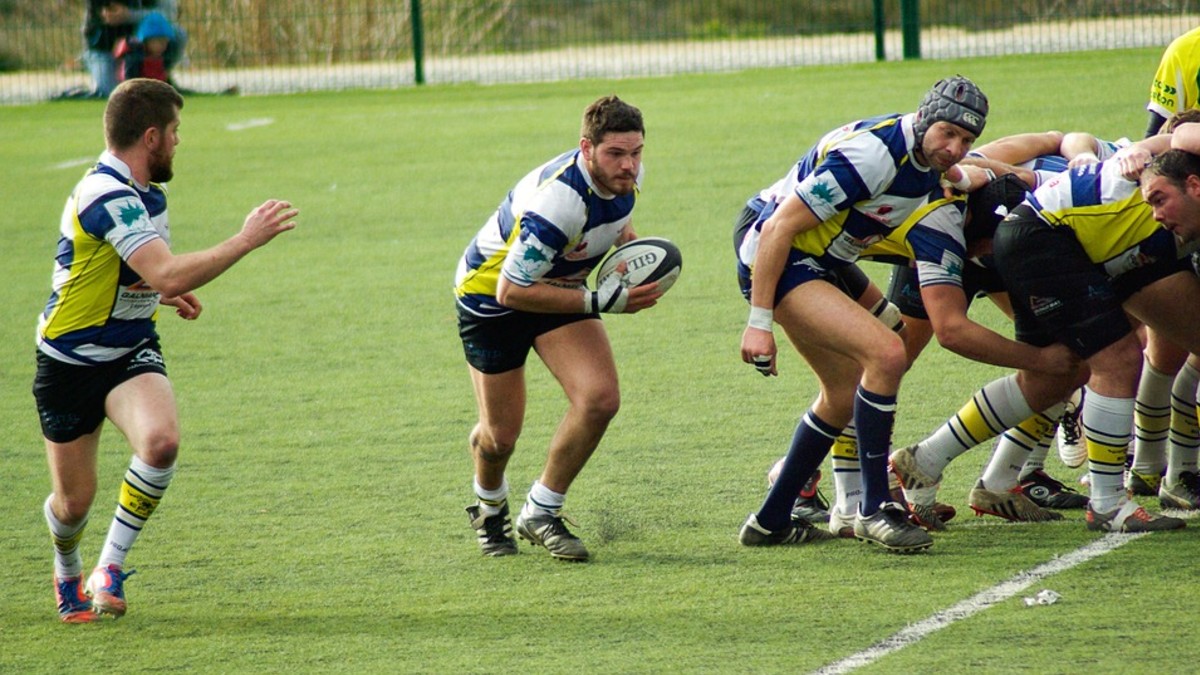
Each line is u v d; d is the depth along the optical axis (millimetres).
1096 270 17375
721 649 14570
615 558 17797
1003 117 49812
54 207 47688
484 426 18031
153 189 16406
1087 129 46000
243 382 27250
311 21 91875
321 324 31375
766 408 23984
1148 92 52656
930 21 80562
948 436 18156
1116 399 17234
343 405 25453
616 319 30531
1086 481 19922
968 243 18375
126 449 23609
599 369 17641
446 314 31672
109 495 21328
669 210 40688
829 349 17266
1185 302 17422
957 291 17609
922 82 61625
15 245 41750
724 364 26719
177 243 40594
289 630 15828
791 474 17594
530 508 18016
